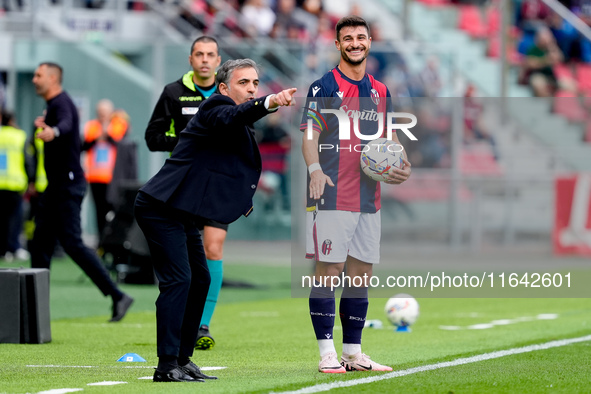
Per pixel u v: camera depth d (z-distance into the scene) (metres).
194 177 20.38
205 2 79.56
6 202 57.28
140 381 20.88
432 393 19.64
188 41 74.88
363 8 88.31
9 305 28.66
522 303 43.38
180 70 64.50
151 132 28.64
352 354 22.83
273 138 69.81
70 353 26.45
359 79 22.86
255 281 51.28
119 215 46.19
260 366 23.95
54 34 72.75
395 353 26.58
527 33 87.12
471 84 84.88
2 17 72.50
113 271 47.38
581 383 21.23
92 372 22.56
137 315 36.78
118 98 65.25
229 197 20.41
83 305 39.88
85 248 32.66
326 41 79.19
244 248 71.44
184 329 21.31
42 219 32.19
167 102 28.58
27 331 28.61
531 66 84.75
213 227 27.86
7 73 66.81
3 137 56.81
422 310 40.41
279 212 70.31
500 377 22.00
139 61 65.19
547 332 31.91
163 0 76.94
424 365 23.95
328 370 22.34
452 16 88.62
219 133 20.25
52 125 31.94
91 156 52.72
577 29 86.69
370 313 38.91
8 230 57.91
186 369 21.28
